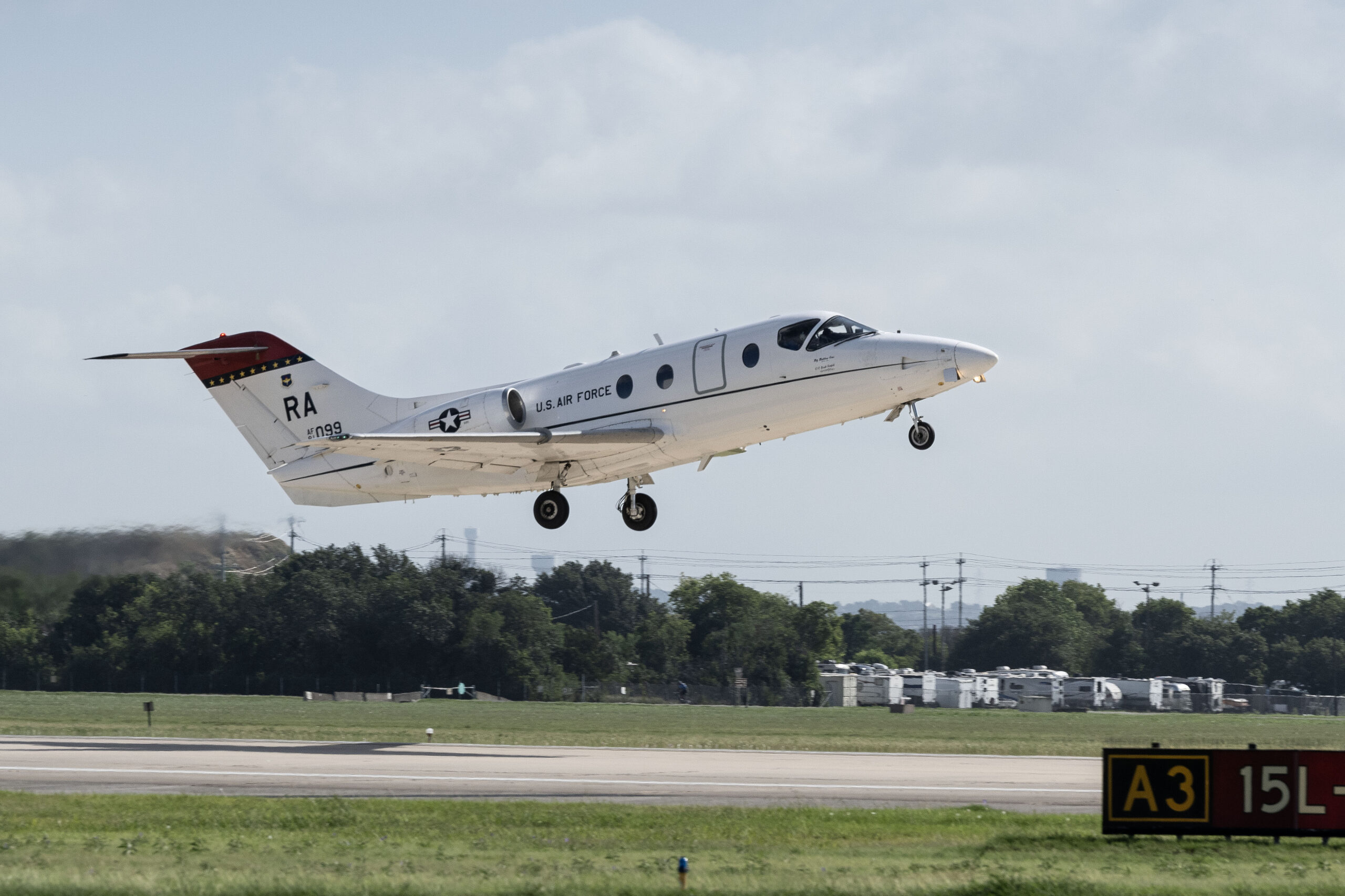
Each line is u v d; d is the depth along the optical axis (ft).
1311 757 172.14
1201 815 173.99
